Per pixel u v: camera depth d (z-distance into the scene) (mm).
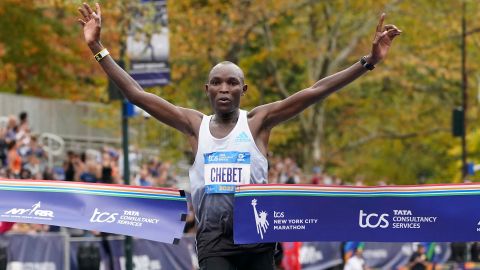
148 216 9539
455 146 44094
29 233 19578
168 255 22766
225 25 33094
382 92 43312
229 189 9125
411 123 44281
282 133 39125
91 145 34469
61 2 28125
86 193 9602
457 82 42562
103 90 32688
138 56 21625
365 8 38281
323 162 41000
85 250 20766
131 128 34781
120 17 25547
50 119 32469
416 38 38125
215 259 9203
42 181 9641
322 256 25875
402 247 27469
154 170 27859
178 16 32281
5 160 22844
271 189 9172
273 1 33812
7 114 30281
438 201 9461
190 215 23984
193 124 9281
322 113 41062
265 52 36938
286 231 9266
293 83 43219
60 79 36688
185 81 34031
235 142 9141
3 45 33500
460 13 37312
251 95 37125
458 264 28172
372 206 9461
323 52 37688
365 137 45562
